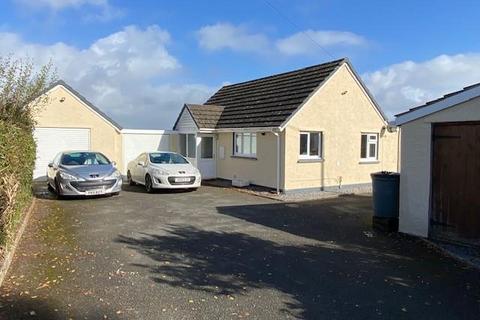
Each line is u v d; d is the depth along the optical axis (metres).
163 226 9.79
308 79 18.42
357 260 7.17
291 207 13.02
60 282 5.80
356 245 8.23
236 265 6.79
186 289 5.64
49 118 19.19
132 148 21.30
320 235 9.11
